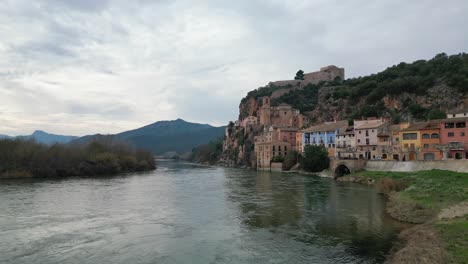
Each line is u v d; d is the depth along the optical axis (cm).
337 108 19038
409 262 2717
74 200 6444
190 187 8769
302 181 9744
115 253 3334
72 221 4662
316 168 12238
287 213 5084
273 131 17725
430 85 15288
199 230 4197
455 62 15988
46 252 3350
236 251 3372
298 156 14575
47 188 8369
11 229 4209
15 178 11106
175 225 4450
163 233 4053
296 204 5812
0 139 11950
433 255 2716
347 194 6781
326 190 7475
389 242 3466
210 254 3297
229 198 6688
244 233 4028
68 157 13088
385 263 2883
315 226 4250
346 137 12462
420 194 5391
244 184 9344
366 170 9700
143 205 5925
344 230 4000
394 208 4916
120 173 14688
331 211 5116
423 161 7844
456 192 5038
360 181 8812
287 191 7519
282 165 14962
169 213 5222
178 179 11350
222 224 4491
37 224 4472
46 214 5106
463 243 2853
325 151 12312
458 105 13688
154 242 3694
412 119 13688
